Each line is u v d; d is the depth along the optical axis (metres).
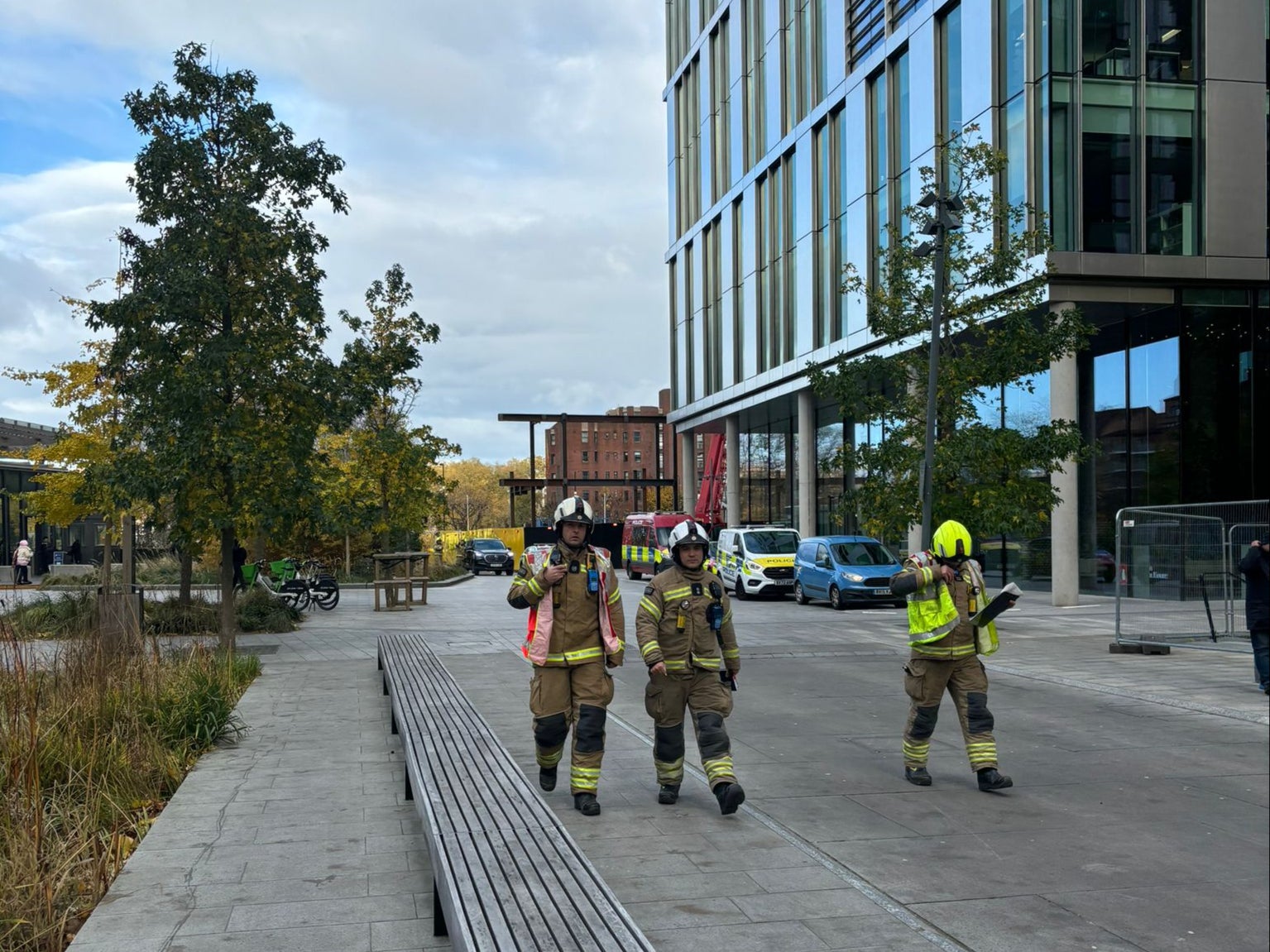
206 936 4.40
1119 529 14.74
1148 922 4.46
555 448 143.25
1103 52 21.97
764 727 9.31
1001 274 18.31
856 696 11.15
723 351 42.91
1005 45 23.55
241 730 8.98
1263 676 10.60
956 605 6.90
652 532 40.75
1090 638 16.55
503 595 31.19
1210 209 22.12
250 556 28.39
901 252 18.89
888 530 18.66
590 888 3.88
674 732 6.48
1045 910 4.62
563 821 6.15
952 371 17.92
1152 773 7.31
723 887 4.95
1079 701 10.49
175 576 33.06
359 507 15.05
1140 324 24.22
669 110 50.75
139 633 10.77
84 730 7.50
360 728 9.35
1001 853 5.47
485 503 122.19
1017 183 23.05
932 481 17.64
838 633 18.50
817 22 33.69
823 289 33.41
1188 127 22.25
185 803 6.64
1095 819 6.13
